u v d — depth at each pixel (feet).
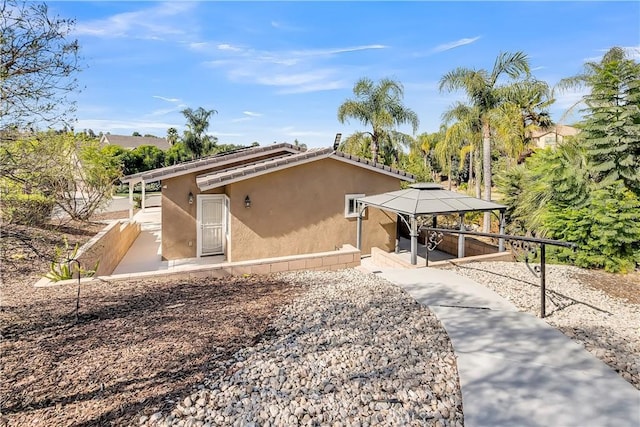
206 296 23.34
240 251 41.50
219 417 11.54
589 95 43.96
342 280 28.66
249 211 41.47
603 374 14.93
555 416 12.29
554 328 19.58
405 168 90.02
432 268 33.30
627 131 39.04
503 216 41.24
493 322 20.27
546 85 66.18
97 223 54.65
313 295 24.35
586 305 23.48
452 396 13.35
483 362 15.85
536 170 46.44
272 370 14.44
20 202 31.73
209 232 46.06
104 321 18.54
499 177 63.10
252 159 49.29
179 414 11.59
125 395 12.40
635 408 12.73
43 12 21.07
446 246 48.70
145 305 21.17
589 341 17.99
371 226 48.06
